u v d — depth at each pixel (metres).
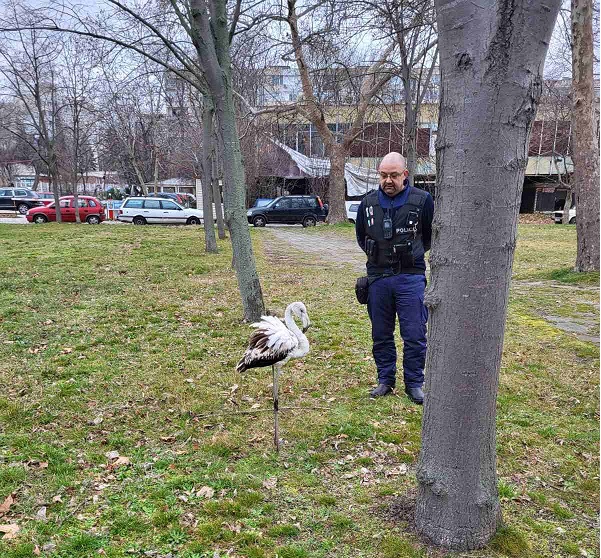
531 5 1.99
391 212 4.21
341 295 9.00
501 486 3.18
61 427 3.97
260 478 3.29
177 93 21.38
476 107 2.14
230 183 6.87
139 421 4.09
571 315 7.70
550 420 4.15
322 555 2.59
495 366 2.41
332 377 5.06
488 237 2.25
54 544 2.66
